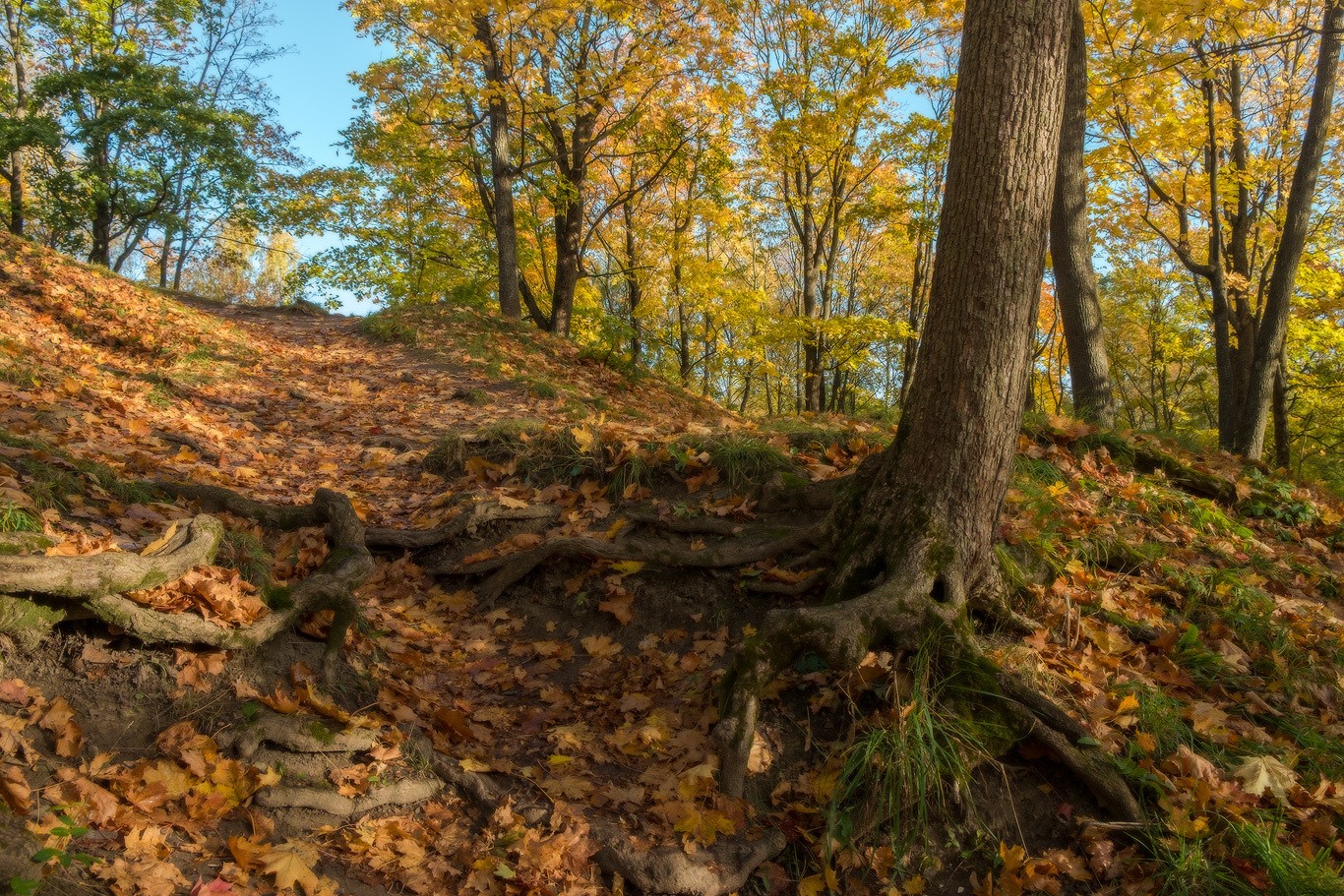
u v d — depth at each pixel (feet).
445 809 10.22
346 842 9.38
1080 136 25.25
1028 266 12.28
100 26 62.54
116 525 12.59
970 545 12.76
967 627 12.18
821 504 15.46
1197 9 25.98
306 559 13.92
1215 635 13.83
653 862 9.77
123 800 8.66
